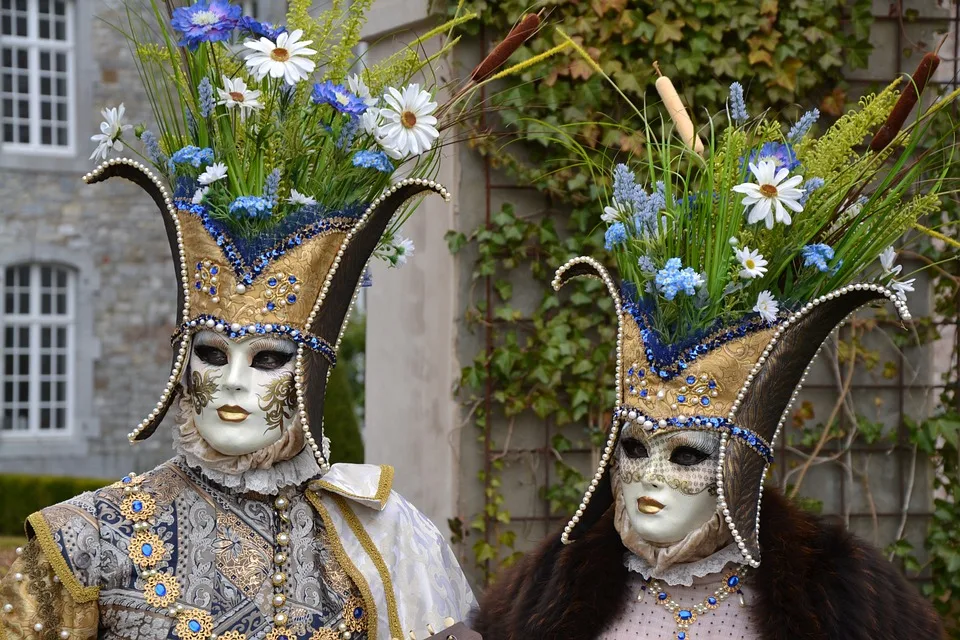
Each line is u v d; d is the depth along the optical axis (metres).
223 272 2.16
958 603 3.94
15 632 2.04
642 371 2.06
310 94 2.28
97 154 2.25
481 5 3.60
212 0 2.18
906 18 3.89
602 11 3.64
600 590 2.15
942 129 3.53
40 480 10.84
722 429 2.00
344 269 2.26
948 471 3.96
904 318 1.92
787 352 2.03
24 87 12.72
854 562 2.04
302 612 2.20
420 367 3.99
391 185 2.28
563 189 3.74
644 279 2.10
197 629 2.10
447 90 3.09
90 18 12.58
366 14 3.96
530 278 3.82
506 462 3.80
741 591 2.09
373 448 4.27
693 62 3.70
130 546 2.13
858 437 3.96
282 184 2.24
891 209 2.11
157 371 12.83
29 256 12.38
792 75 3.76
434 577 2.42
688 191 2.12
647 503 2.03
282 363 2.20
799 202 2.03
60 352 13.01
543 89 3.66
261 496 2.27
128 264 12.72
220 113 2.21
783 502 2.13
